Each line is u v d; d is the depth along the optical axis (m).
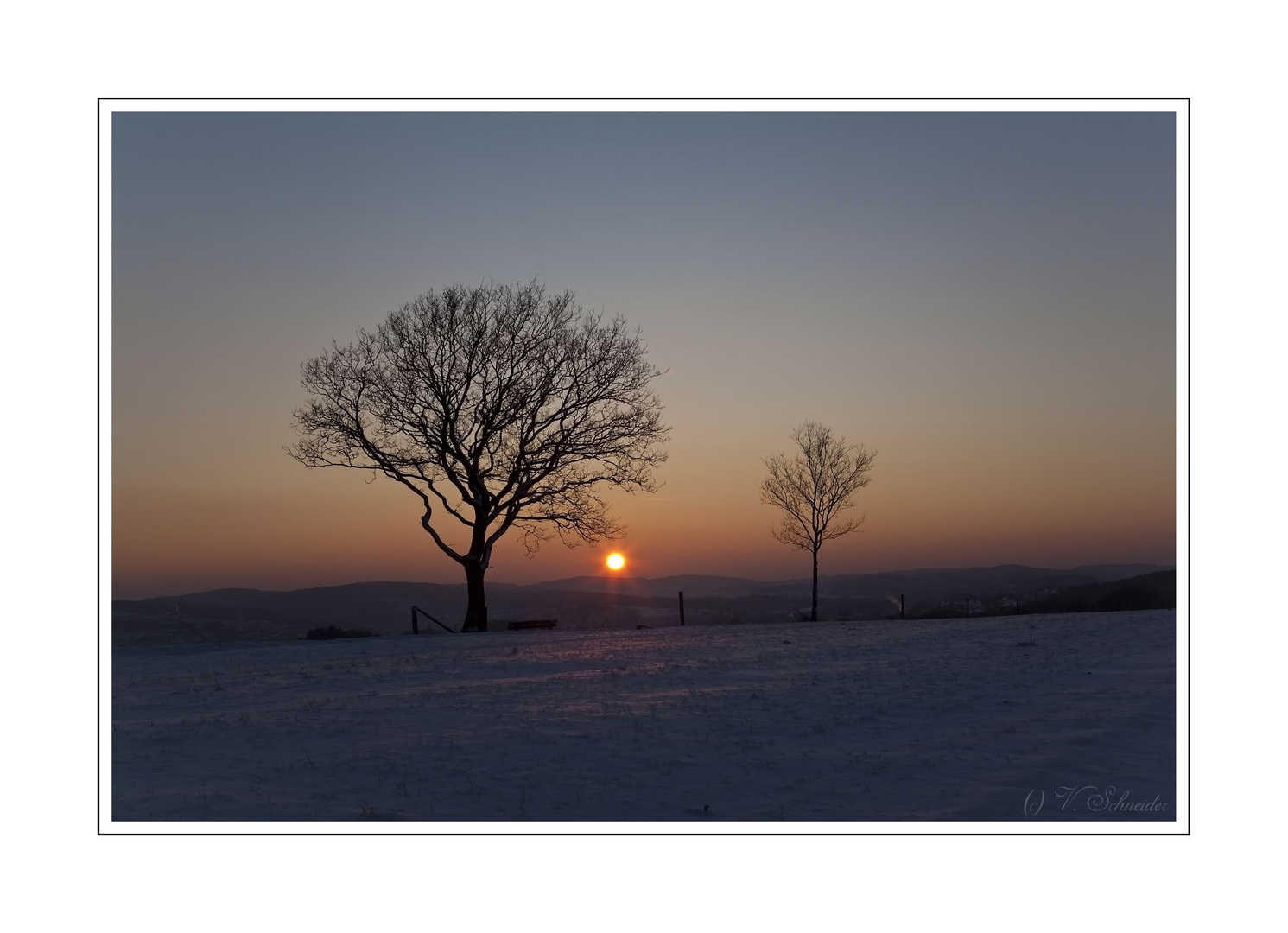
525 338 48.19
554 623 47.78
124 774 13.59
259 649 37.78
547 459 47.97
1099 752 13.38
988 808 11.24
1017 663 23.78
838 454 57.81
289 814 11.49
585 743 15.09
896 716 16.92
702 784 12.62
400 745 15.21
